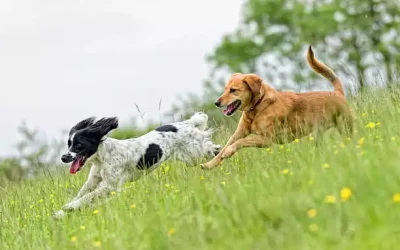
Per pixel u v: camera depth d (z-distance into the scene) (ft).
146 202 30.50
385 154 25.88
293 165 29.86
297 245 20.85
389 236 20.22
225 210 25.36
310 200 23.54
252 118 37.86
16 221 34.73
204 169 36.78
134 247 24.97
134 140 40.57
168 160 42.98
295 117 37.50
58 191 40.47
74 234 30.30
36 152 55.36
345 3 155.43
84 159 38.14
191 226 24.59
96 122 38.86
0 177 52.49
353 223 21.44
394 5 152.56
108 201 34.06
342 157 26.99
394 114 35.78
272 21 173.17
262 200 24.85
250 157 36.47
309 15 159.63
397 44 143.84
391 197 22.30
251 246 21.56
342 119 37.78
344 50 154.61
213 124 47.11
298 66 163.63
